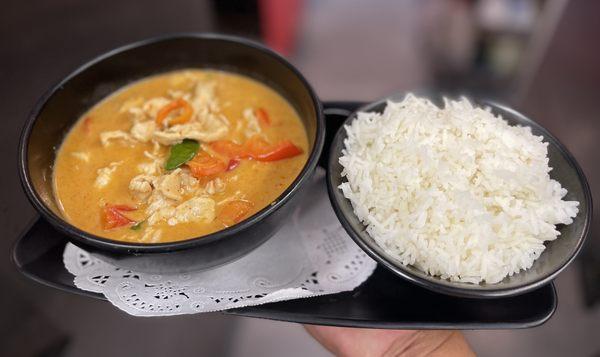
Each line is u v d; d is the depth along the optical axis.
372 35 0.92
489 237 0.30
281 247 0.34
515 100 0.77
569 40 0.64
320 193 0.37
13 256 0.32
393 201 0.32
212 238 0.27
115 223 0.32
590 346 0.55
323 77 0.84
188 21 0.62
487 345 0.56
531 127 0.35
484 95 0.80
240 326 0.62
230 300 0.31
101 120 0.37
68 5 0.44
